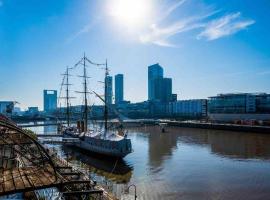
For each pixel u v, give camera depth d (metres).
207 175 58.88
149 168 66.81
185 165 69.50
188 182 53.59
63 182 24.00
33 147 43.72
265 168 64.44
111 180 55.19
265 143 105.19
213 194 46.31
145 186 51.00
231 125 163.12
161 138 133.50
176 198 44.31
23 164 35.19
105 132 90.62
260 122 165.50
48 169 28.56
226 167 66.25
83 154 91.31
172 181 54.38
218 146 100.94
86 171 61.66
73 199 27.77
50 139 109.56
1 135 32.25
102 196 30.45
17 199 33.06
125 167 68.50
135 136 145.38
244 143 106.81
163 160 76.69
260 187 49.81
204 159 76.88
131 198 44.03
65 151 98.38
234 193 46.75
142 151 93.75
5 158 36.47
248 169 63.75
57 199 29.45
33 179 24.67
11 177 25.11
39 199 31.31
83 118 131.50
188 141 118.62
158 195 45.69
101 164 73.06
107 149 79.69
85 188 30.48
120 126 145.12
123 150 78.06
